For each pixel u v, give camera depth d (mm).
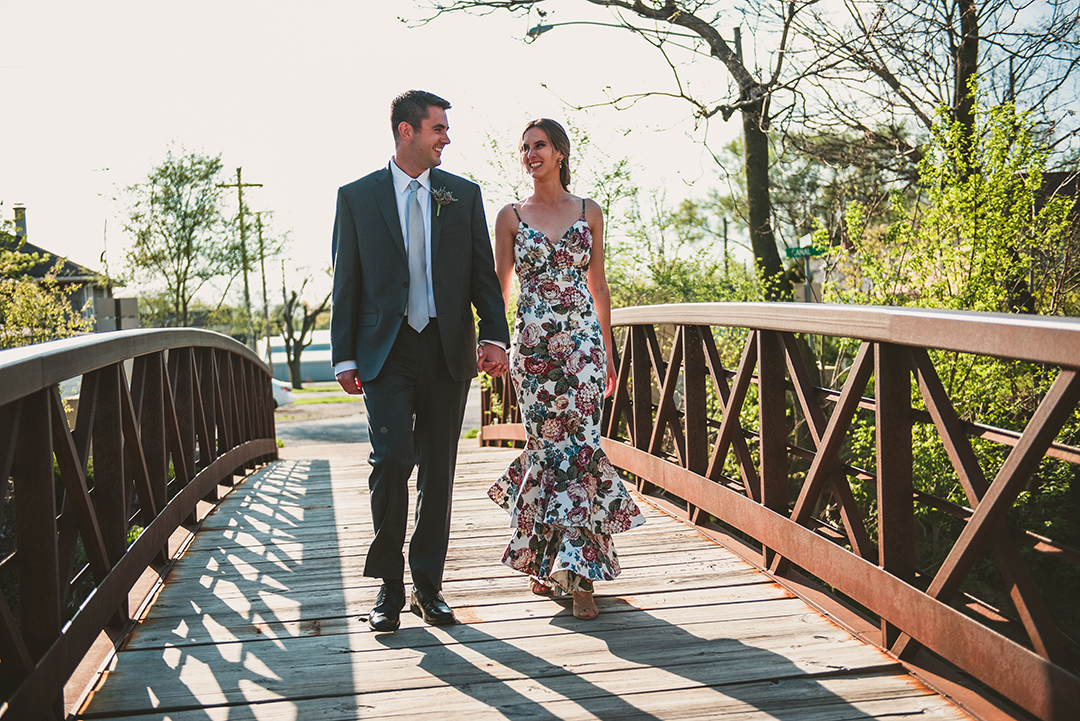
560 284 2850
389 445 2617
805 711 2006
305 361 47531
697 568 3213
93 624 2309
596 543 2744
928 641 2090
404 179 2719
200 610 2871
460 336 2709
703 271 9719
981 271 6863
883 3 7312
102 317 10656
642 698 2100
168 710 2090
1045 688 1719
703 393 3904
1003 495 1812
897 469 2293
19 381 1835
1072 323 1615
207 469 4723
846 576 2502
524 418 2895
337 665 2348
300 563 3494
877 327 2246
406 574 3295
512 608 2811
